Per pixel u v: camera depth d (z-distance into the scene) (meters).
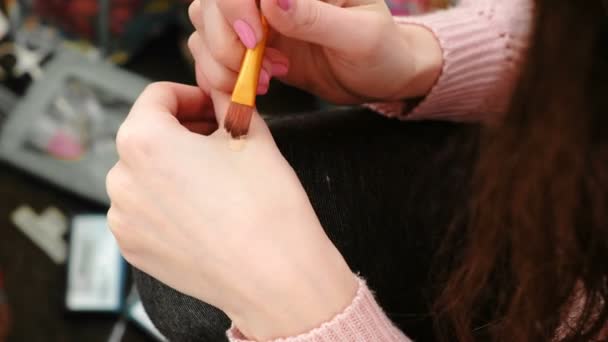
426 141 0.51
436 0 0.82
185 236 0.35
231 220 0.34
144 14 1.11
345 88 0.47
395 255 0.46
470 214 0.43
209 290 0.36
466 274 0.40
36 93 1.02
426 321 0.47
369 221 0.46
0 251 0.96
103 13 1.06
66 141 1.00
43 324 0.92
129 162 0.36
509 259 0.40
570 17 0.27
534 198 0.33
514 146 0.33
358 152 0.48
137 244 0.37
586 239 0.33
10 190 1.00
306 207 0.36
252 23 0.35
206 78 0.39
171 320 0.46
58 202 1.00
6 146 0.99
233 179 0.35
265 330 0.35
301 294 0.34
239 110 0.36
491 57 0.52
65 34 1.11
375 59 0.42
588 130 0.29
